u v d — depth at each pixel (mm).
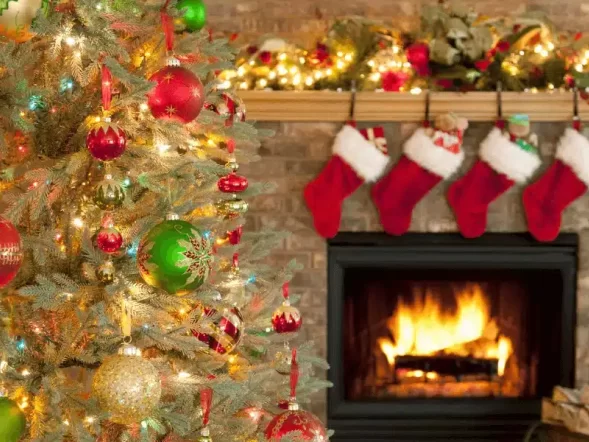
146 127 1669
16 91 1384
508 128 2934
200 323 1650
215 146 1976
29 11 1349
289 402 1727
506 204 3043
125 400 1329
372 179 2967
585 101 2904
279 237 2105
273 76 2947
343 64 2961
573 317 3105
